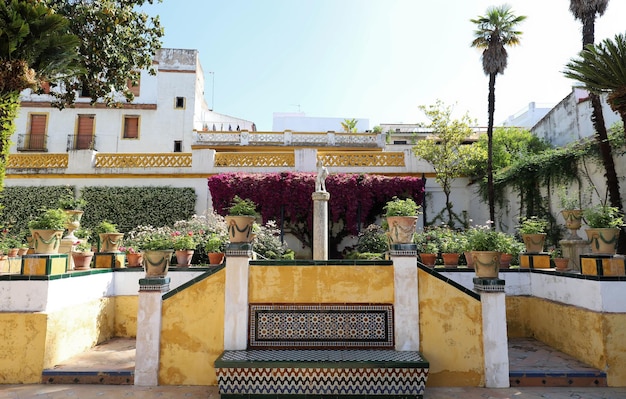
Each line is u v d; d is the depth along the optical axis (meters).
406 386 4.17
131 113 20.81
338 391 4.18
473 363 4.64
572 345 5.38
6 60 7.32
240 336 4.66
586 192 10.02
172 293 4.77
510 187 12.84
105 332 6.40
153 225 13.28
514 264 8.95
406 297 4.71
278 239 11.73
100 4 10.06
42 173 13.57
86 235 8.02
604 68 7.34
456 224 13.99
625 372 4.68
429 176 14.09
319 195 7.77
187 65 21.59
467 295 4.73
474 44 14.55
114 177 13.64
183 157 13.80
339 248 12.95
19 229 13.19
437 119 14.17
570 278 5.58
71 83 12.04
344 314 4.74
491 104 13.92
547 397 4.31
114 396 4.27
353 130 30.73
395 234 4.89
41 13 7.56
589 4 10.20
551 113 17.11
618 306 4.84
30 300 4.87
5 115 7.46
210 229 10.02
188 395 4.31
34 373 4.68
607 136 9.38
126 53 10.88
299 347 4.67
